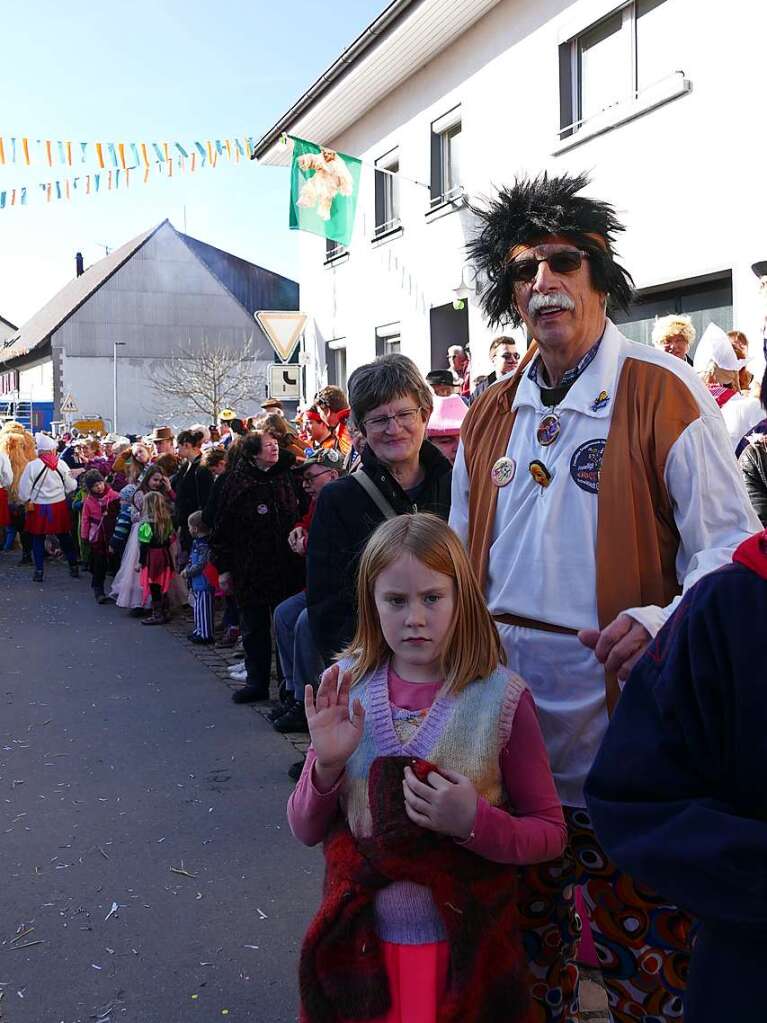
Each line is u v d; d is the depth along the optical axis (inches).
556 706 89.6
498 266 97.7
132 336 2202.3
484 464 99.9
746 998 53.6
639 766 58.0
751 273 334.0
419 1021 77.4
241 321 2252.7
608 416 89.5
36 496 536.7
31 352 2340.1
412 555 83.9
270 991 128.4
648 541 87.4
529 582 91.3
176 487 414.3
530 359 100.6
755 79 330.3
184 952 138.1
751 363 297.0
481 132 495.2
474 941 77.5
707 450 86.7
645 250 384.5
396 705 85.7
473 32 497.4
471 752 82.7
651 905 87.5
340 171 577.9
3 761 222.2
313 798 82.8
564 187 93.1
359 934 79.3
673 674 57.1
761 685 53.3
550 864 91.3
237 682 296.4
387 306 613.0
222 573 275.9
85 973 132.7
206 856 169.8
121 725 250.2
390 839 79.2
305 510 261.3
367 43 528.1
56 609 442.9
